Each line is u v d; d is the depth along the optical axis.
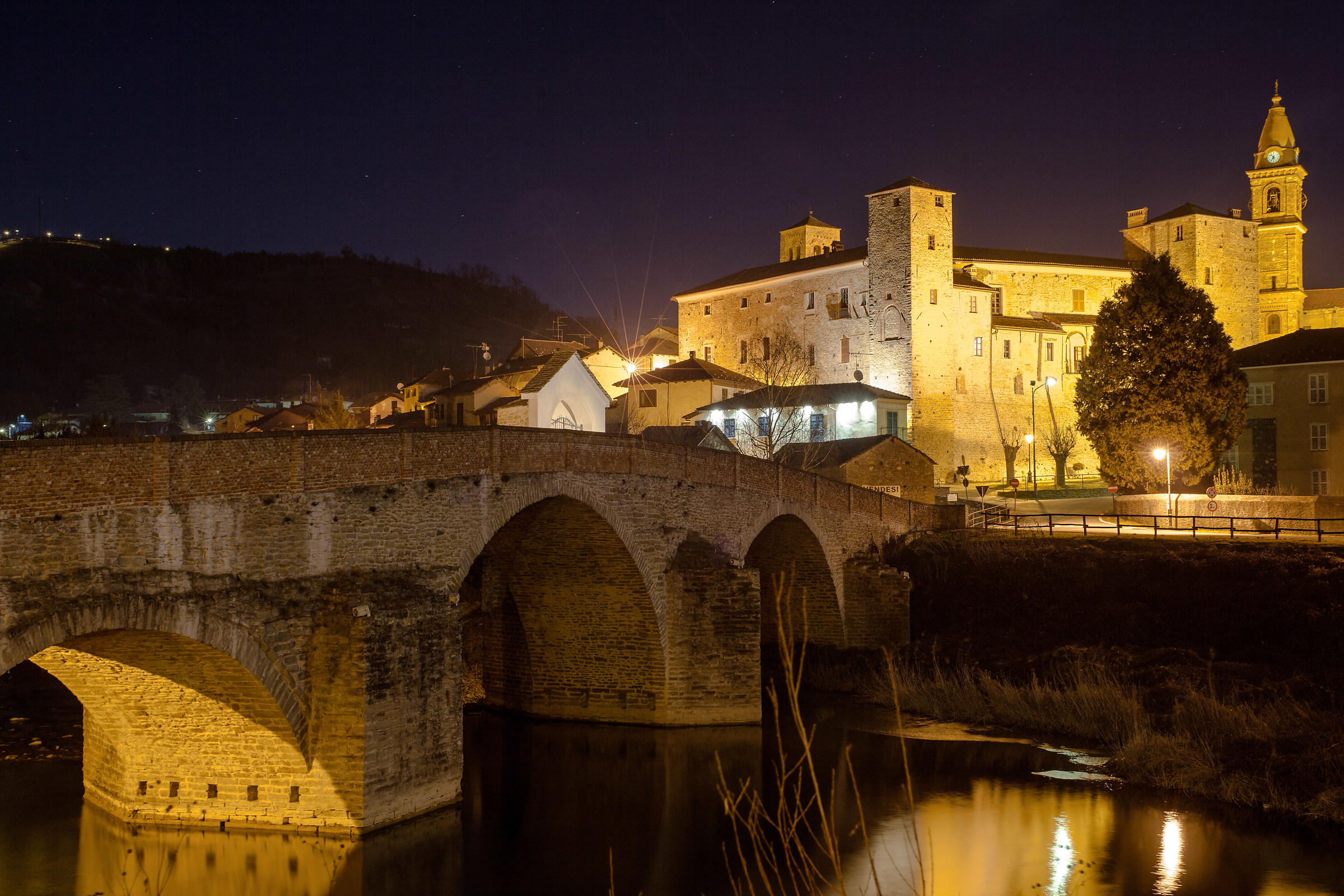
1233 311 101.69
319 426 85.94
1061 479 86.56
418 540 25.55
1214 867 23.41
